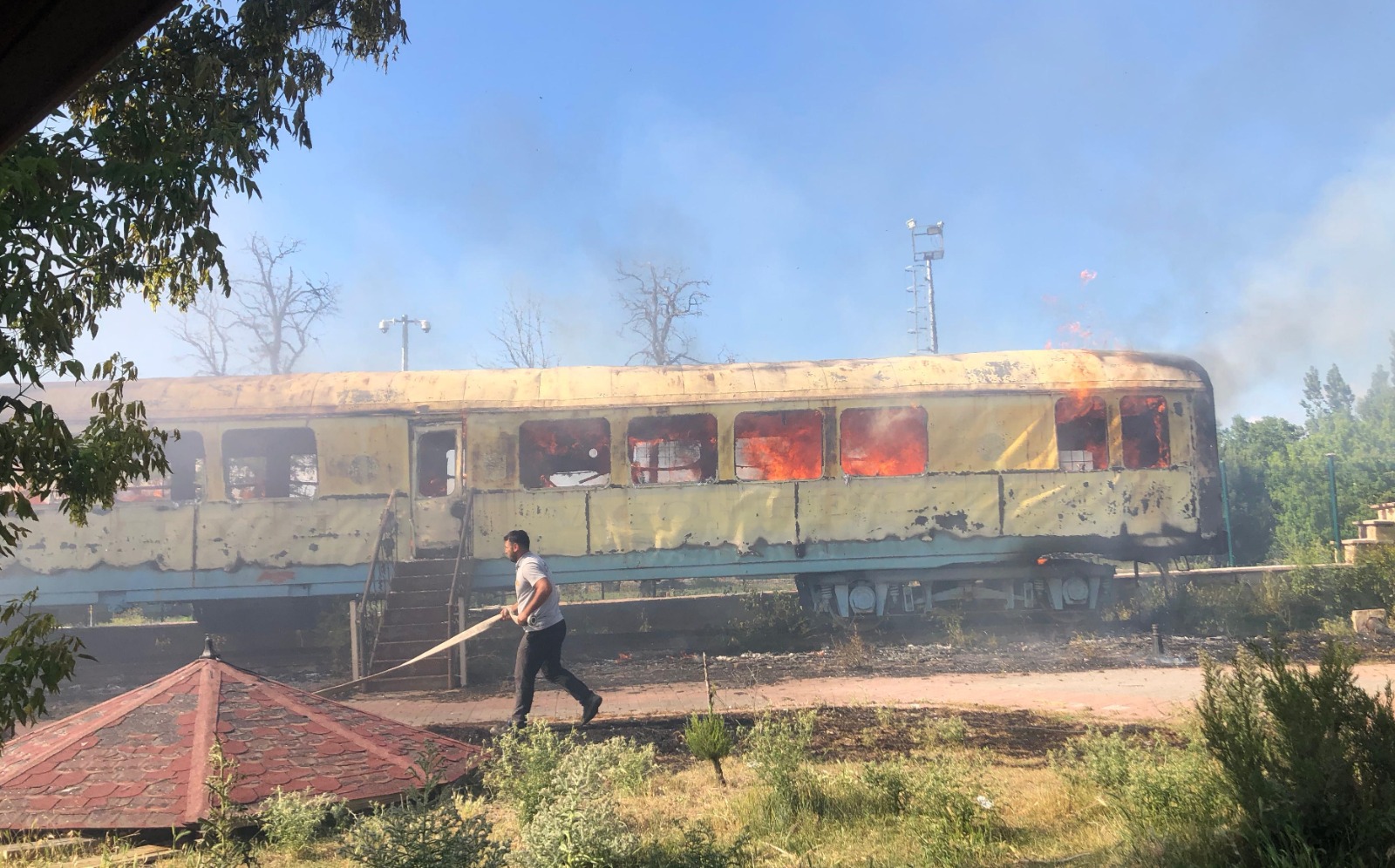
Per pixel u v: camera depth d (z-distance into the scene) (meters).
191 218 4.76
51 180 3.90
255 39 5.74
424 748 6.84
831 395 15.77
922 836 5.16
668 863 4.65
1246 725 4.70
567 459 16.38
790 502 15.62
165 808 5.58
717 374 16.03
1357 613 14.58
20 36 1.94
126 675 14.87
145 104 5.06
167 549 15.11
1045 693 11.08
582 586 23.97
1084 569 16.03
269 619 16.89
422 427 15.54
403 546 15.33
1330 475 20.89
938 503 15.68
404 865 4.36
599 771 6.18
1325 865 4.03
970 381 15.89
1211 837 4.50
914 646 14.98
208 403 15.35
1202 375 16.08
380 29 6.20
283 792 5.80
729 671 13.49
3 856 5.09
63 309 3.77
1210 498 15.79
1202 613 16.48
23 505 3.58
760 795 6.08
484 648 15.95
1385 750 4.31
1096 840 4.99
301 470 16.41
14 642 3.51
